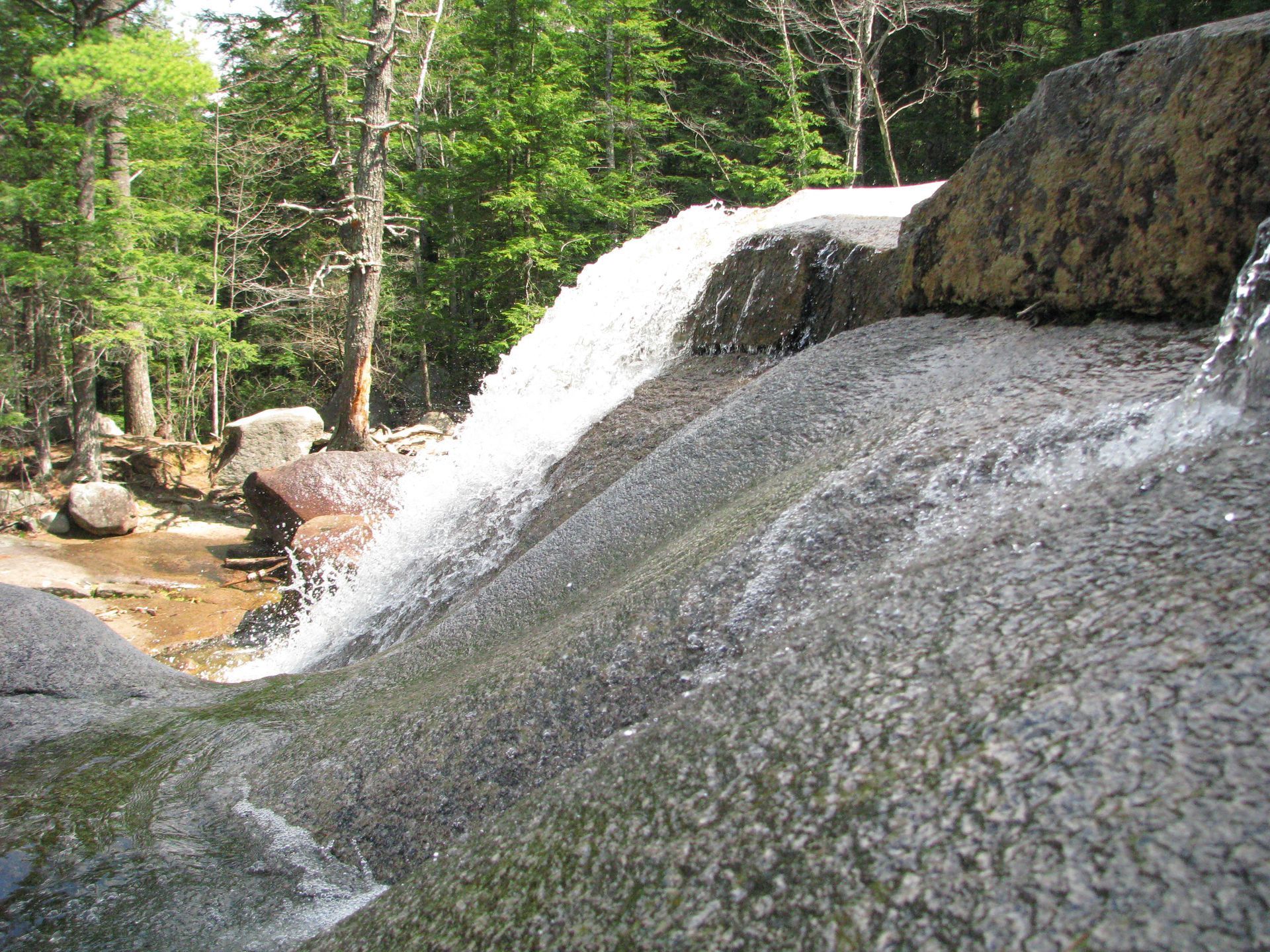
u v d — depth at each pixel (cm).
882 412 237
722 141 2327
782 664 130
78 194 1348
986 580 125
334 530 728
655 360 513
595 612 198
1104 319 235
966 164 293
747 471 252
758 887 89
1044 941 68
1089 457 154
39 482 1370
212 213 1959
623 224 2262
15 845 194
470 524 469
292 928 158
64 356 1409
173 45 1279
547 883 108
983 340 258
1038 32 2398
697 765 114
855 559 162
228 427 1377
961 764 89
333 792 189
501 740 174
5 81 1466
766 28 2069
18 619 324
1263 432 130
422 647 269
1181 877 68
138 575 966
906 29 2416
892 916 77
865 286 382
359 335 1412
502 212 2022
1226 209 203
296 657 494
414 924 117
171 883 175
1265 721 77
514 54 2081
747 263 462
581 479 412
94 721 268
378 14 1412
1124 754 80
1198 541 110
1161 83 226
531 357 599
